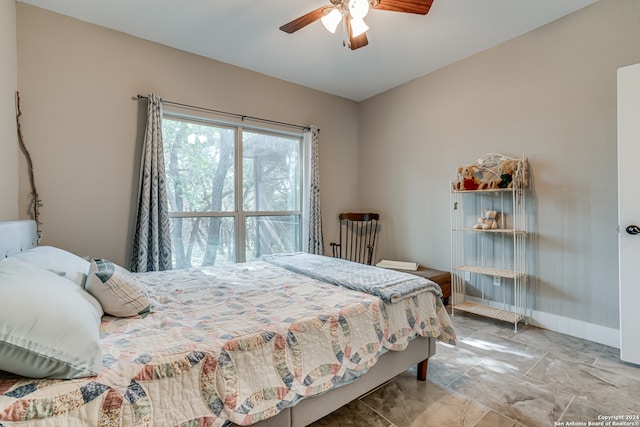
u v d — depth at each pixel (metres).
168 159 2.86
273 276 2.13
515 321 2.54
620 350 1.97
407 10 1.86
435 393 1.70
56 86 2.28
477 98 2.96
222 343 1.08
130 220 2.60
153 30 2.53
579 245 2.37
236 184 3.26
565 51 2.39
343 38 2.65
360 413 1.54
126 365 0.91
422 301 1.79
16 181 2.11
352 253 4.19
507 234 2.80
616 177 2.19
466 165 2.91
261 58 3.01
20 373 0.80
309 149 3.65
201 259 3.07
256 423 1.11
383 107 3.92
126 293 1.33
